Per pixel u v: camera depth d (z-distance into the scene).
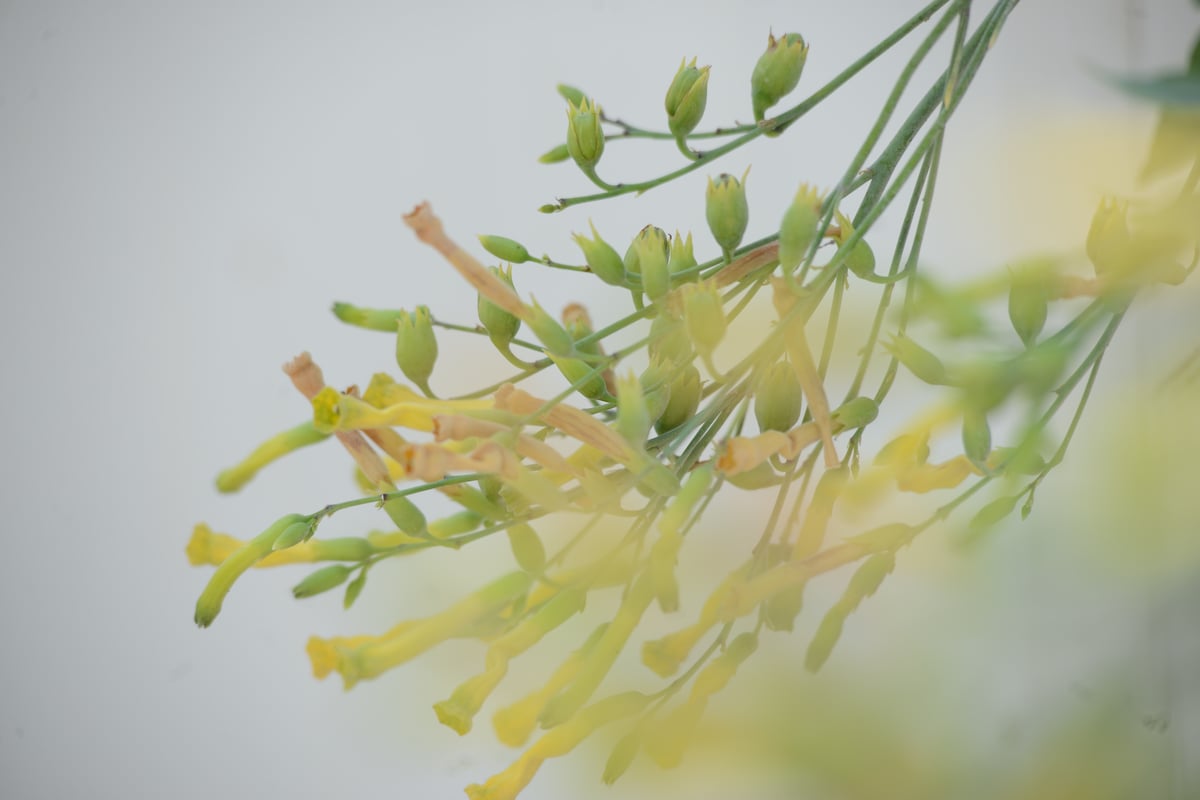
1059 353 0.51
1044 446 0.55
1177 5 0.73
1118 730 0.49
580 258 0.86
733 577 0.55
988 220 0.67
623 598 0.56
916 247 0.56
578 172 0.88
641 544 0.56
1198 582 0.49
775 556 0.57
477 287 0.55
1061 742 0.49
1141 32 0.73
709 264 0.58
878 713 0.49
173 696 0.90
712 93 0.87
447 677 0.61
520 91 0.90
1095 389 0.67
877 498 0.55
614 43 0.89
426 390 0.59
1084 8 0.74
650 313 0.58
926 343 0.55
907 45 0.85
